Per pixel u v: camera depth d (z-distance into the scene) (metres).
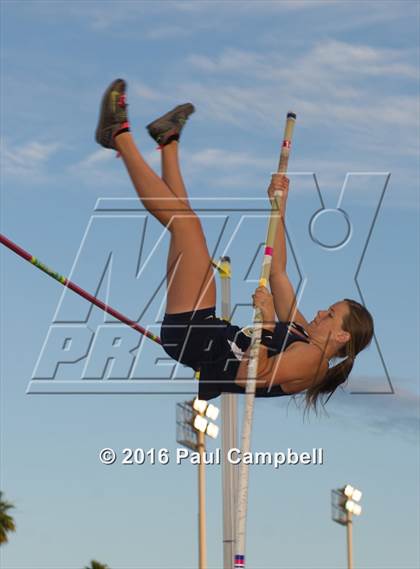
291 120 9.05
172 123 7.99
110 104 7.95
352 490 34.19
